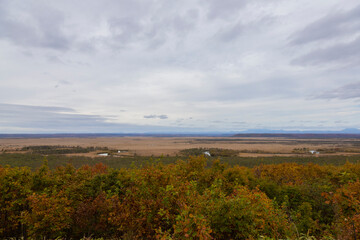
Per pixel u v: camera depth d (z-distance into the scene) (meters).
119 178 8.38
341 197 5.14
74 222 6.20
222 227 4.61
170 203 5.48
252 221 4.69
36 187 7.39
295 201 8.26
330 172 12.38
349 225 4.49
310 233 6.23
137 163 31.36
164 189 5.67
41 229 5.57
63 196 6.84
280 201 8.52
